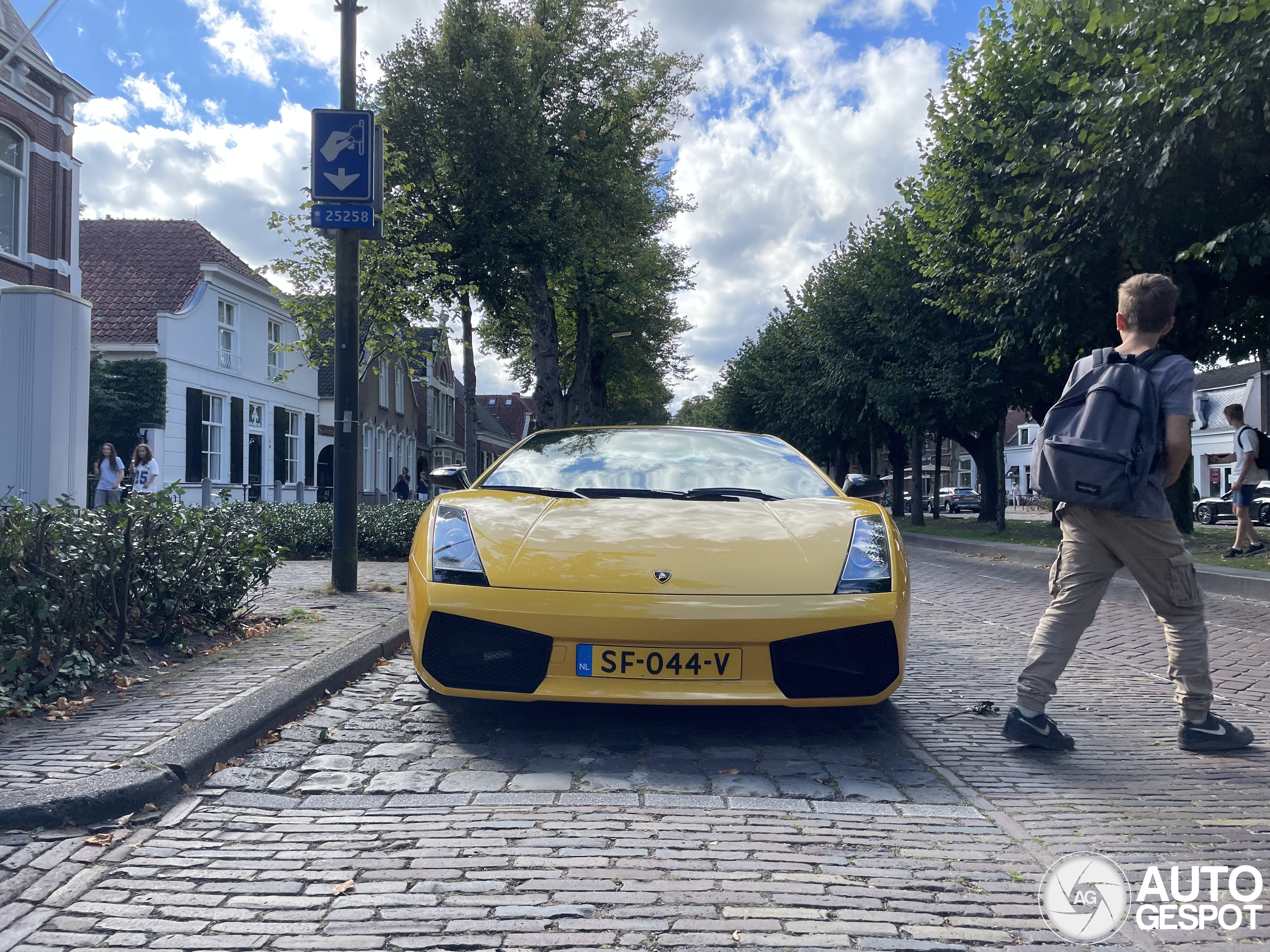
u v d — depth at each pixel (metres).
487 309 21.91
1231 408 11.89
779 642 3.42
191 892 2.25
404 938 2.04
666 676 3.39
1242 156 9.93
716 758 3.42
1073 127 10.82
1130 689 4.82
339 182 7.17
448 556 3.67
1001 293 13.73
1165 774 3.34
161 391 19.75
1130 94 9.51
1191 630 3.62
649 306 37.34
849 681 3.48
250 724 3.39
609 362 38.62
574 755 3.42
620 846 2.57
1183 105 9.09
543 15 23.89
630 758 3.39
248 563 5.38
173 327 20.59
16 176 16.06
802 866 2.46
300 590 7.33
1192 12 9.27
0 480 6.82
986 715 4.16
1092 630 6.83
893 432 28.55
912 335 22.06
